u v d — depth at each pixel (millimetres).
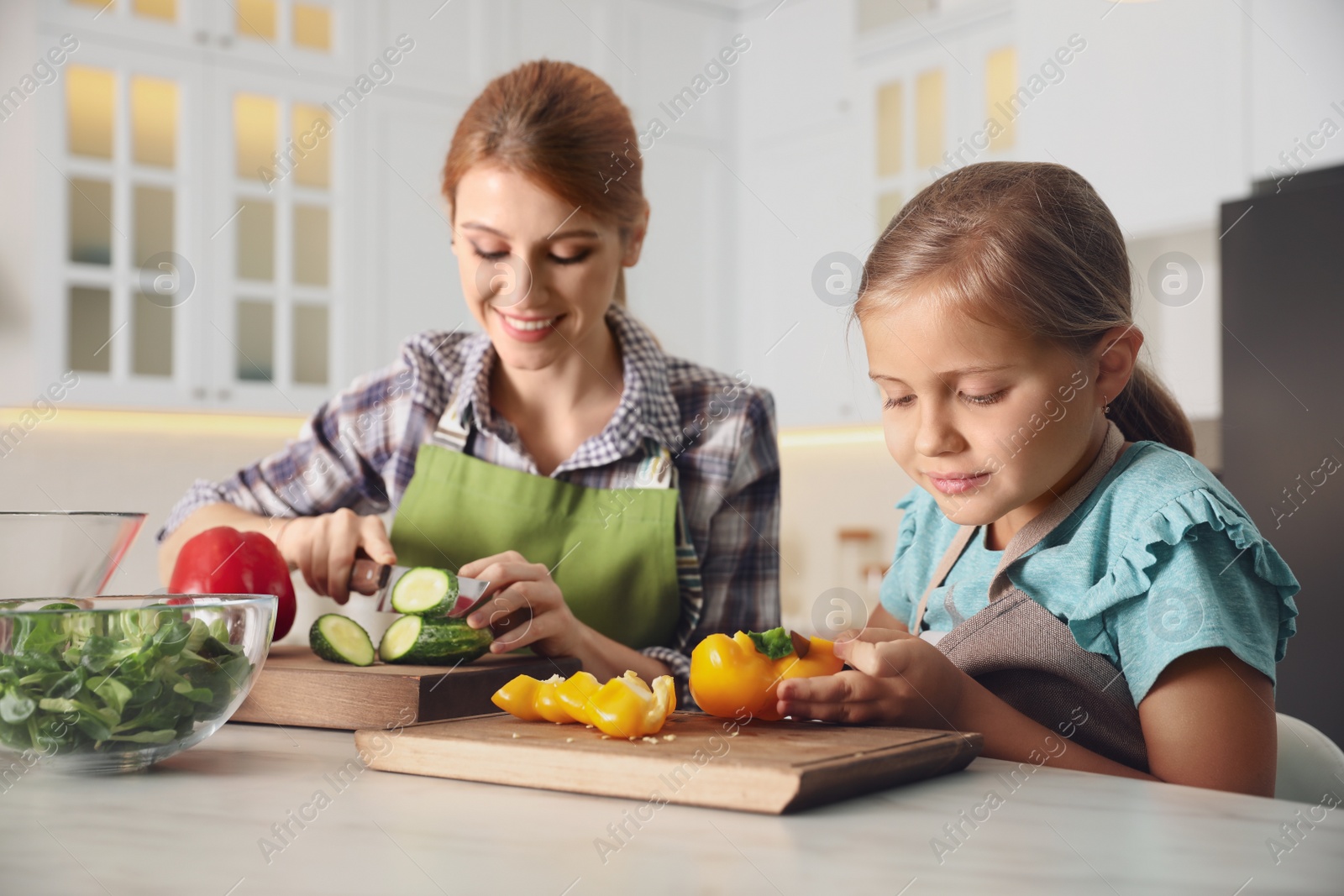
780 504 1322
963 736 655
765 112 2781
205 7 2240
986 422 819
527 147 1053
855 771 568
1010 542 900
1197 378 2244
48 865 445
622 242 1196
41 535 802
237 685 638
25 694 578
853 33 2566
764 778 545
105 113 2182
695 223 2771
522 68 1124
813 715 697
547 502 1168
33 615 589
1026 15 2236
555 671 875
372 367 2398
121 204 2186
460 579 893
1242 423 2000
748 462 1297
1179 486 816
